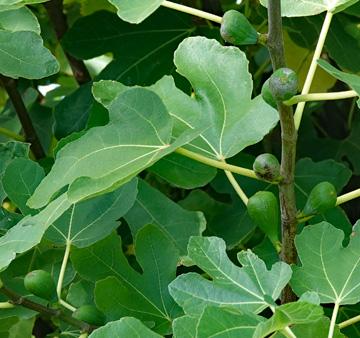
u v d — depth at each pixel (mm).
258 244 1710
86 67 2217
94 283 1517
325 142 2039
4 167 1569
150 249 1494
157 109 1303
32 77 1449
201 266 1324
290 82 1249
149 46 1909
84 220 1511
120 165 1278
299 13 1411
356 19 1909
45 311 1471
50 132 2072
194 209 1804
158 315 1471
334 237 1370
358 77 1266
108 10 1915
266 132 1384
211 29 1899
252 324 1199
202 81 1427
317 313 1166
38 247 1594
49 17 2076
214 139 1402
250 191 1776
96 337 1247
